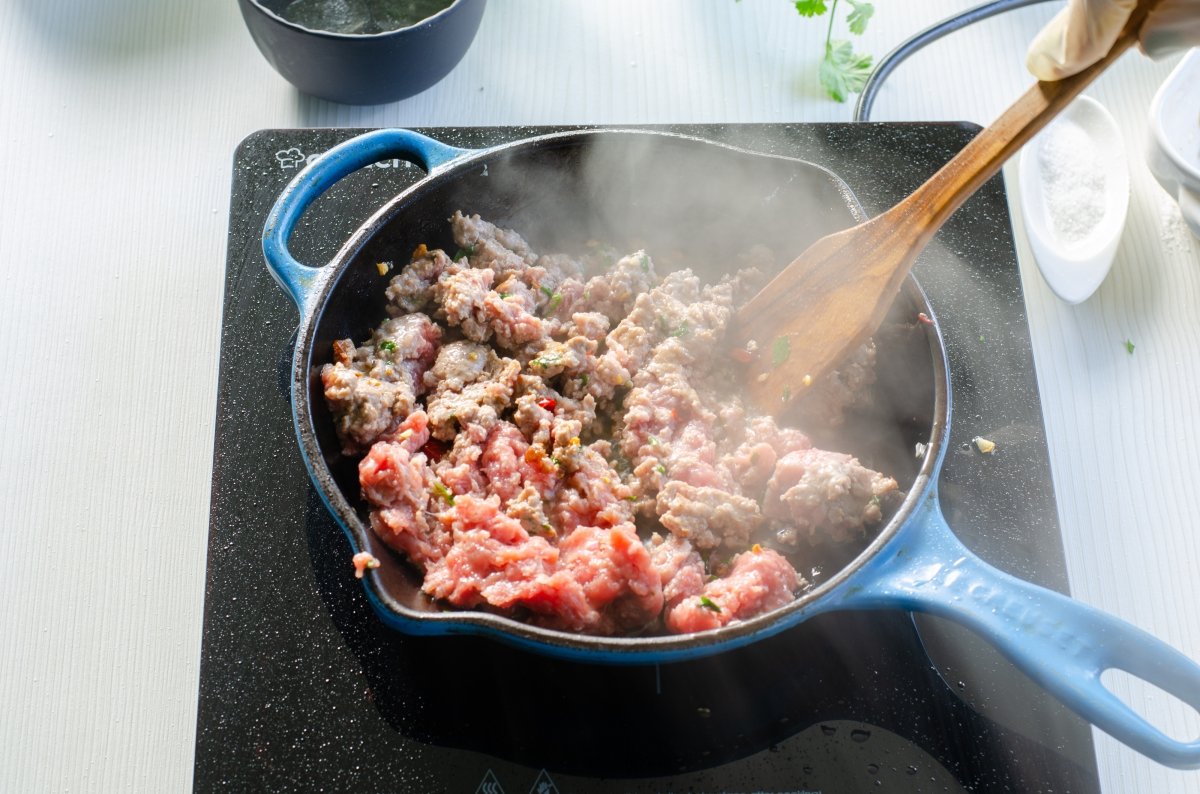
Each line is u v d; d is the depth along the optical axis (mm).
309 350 1223
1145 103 1758
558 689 1243
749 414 1395
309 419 1174
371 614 1292
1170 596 1365
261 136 1641
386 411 1299
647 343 1430
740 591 1181
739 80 1794
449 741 1213
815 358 1334
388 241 1375
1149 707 1290
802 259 1329
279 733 1219
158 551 1380
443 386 1371
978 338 1510
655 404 1377
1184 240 1620
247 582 1312
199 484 1427
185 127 1725
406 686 1247
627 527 1204
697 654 1044
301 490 1377
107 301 1567
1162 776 1240
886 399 1390
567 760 1200
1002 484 1396
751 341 1404
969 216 1606
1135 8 1098
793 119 1753
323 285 1268
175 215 1644
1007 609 1060
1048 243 1581
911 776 1193
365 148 1369
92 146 1704
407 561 1259
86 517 1399
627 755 1202
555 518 1300
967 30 1838
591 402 1386
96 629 1327
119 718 1275
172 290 1579
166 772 1249
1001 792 1187
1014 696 1243
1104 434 1480
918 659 1265
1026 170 1639
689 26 1852
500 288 1438
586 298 1477
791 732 1218
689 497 1296
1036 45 1167
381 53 1554
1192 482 1442
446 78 1770
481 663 1261
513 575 1188
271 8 1646
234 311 1505
